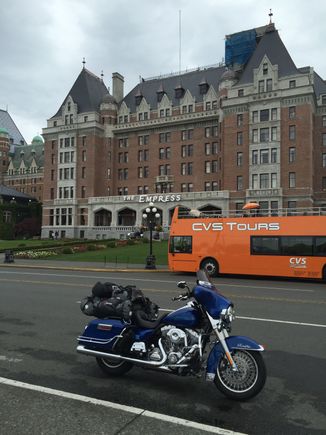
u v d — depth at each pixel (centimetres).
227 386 493
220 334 493
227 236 2200
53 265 2895
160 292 1395
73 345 726
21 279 1858
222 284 1784
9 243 5488
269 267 2091
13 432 398
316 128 6275
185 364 502
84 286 1569
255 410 457
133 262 3106
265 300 1254
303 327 863
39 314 1000
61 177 7881
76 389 516
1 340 759
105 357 560
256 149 6006
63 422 420
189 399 488
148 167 7531
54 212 7831
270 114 5956
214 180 6869
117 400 481
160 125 7375
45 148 8156
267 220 2127
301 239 2044
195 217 2394
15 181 11994
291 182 5766
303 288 1669
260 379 476
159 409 457
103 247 4247
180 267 2298
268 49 6406
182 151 7231
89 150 7650
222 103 6381
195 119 7031
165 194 6638
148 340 539
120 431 401
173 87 7844
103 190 7756
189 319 510
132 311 551
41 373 578
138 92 8025
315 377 566
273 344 729
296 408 464
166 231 6444
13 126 13575
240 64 7131
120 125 7744
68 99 7962
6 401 475
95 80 8556
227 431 404
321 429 412
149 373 585
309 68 5997
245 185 6062
